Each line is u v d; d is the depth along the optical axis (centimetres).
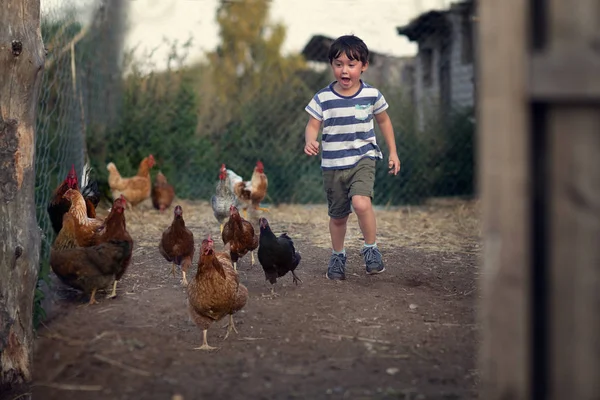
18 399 309
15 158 332
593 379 169
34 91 341
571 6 160
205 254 343
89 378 306
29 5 334
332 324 380
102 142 879
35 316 389
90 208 550
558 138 165
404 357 329
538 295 170
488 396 172
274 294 445
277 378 304
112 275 431
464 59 1020
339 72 474
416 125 953
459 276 509
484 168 166
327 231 720
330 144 483
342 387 293
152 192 842
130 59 961
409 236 692
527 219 164
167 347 348
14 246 332
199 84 1007
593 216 165
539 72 160
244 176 955
